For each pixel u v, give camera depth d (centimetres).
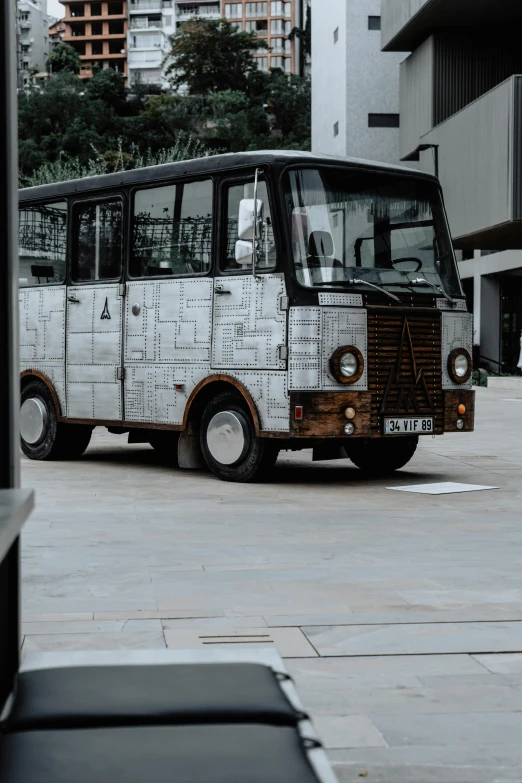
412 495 966
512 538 738
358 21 4919
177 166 1091
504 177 2475
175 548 694
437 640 469
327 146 5366
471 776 311
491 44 3228
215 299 1040
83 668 208
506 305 4206
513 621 504
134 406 1132
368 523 802
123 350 1144
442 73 3216
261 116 10319
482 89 3225
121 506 884
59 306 1227
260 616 510
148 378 1113
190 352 1064
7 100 209
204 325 1050
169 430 1095
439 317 1044
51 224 1245
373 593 563
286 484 1041
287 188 981
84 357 1193
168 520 811
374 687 400
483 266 4141
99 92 10200
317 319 962
